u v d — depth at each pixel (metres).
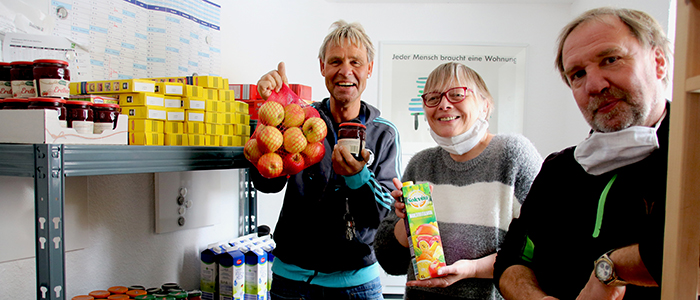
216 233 1.89
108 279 1.41
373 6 3.10
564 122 3.08
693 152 0.45
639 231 0.65
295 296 1.31
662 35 0.68
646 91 0.66
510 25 3.09
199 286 1.81
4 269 1.13
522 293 0.78
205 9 1.75
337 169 1.12
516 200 0.98
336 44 1.22
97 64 1.34
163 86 1.16
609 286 0.60
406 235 1.04
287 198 1.33
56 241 0.81
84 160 0.86
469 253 0.98
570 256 0.77
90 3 1.32
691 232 0.45
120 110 1.12
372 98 3.12
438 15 3.10
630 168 0.70
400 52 3.10
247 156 1.16
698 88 0.42
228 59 2.05
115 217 1.43
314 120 1.10
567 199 0.80
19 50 1.04
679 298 0.45
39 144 0.80
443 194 1.06
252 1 2.21
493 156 1.01
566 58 0.73
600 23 0.69
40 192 0.80
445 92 0.99
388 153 1.32
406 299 1.09
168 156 1.09
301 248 1.29
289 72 2.56
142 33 1.51
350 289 1.28
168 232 1.65
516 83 3.08
